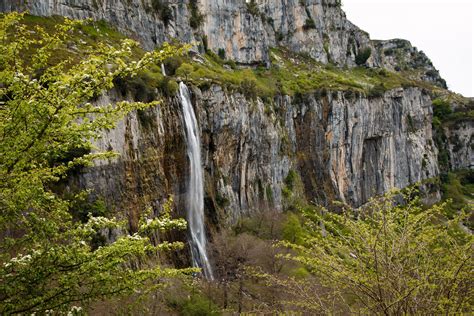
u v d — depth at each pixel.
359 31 153.62
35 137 10.61
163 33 72.44
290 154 78.44
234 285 38.19
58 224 11.85
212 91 55.91
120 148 36.00
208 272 45.66
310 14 134.50
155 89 43.72
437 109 160.62
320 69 122.94
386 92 109.38
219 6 95.06
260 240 48.00
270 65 107.56
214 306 32.25
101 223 11.96
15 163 10.84
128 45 11.75
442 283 11.69
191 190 48.81
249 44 101.94
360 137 97.06
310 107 86.94
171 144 45.38
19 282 10.20
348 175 93.19
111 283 11.07
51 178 13.38
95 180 32.19
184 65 57.81
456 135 153.00
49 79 11.00
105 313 19.48
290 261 40.72
